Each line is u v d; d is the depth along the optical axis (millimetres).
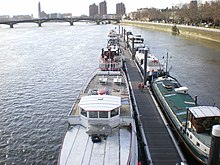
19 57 104062
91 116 26859
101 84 42094
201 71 75000
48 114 47031
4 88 62281
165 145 31672
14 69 82312
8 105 51281
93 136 25625
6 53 113938
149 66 61719
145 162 28969
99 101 28125
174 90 44219
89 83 42562
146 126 36469
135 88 52656
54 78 71312
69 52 115375
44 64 89812
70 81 68312
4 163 32906
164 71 60469
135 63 75062
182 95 42312
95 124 26656
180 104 38781
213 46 121000
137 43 98188
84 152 23781
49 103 52312
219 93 56500
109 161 22547
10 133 40219
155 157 29312
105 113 26609
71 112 30125
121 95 35906
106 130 25641
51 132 40500
